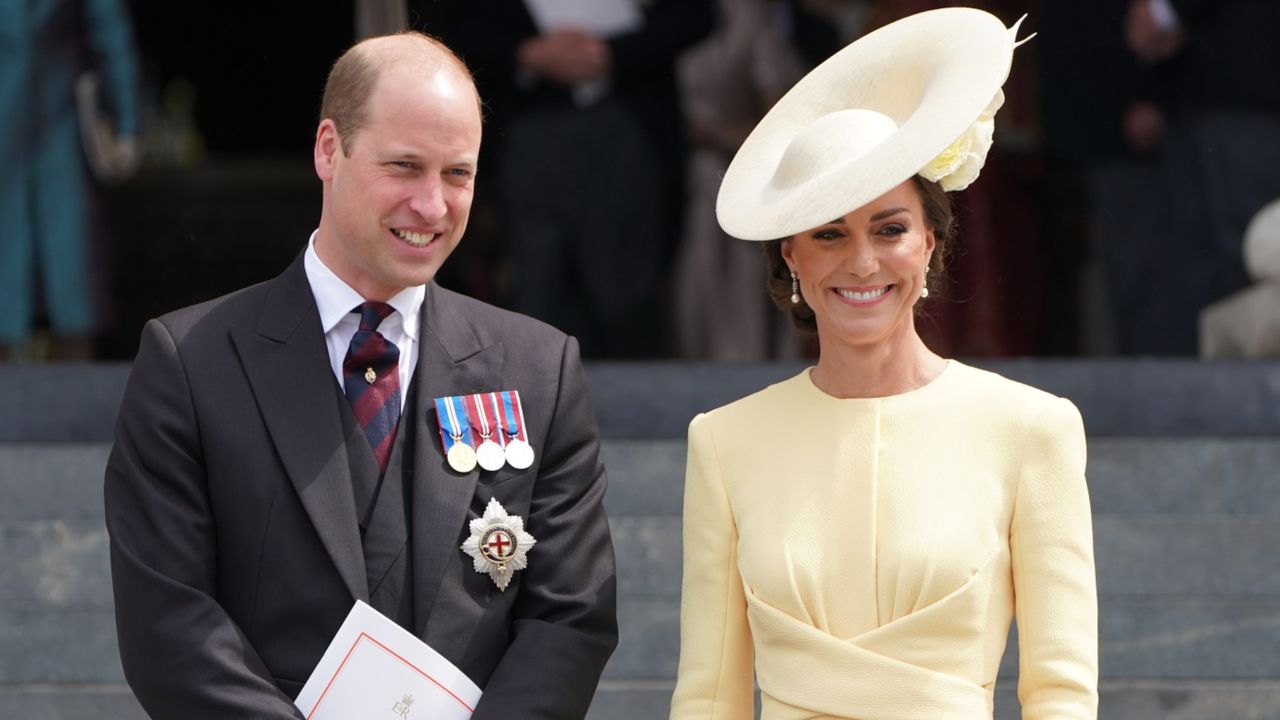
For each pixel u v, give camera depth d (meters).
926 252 13.06
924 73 13.20
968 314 25.03
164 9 30.94
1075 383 22.05
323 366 13.38
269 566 12.98
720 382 22.20
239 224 31.73
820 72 13.74
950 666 12.56
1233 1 24.73
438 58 13.14
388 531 13.10
